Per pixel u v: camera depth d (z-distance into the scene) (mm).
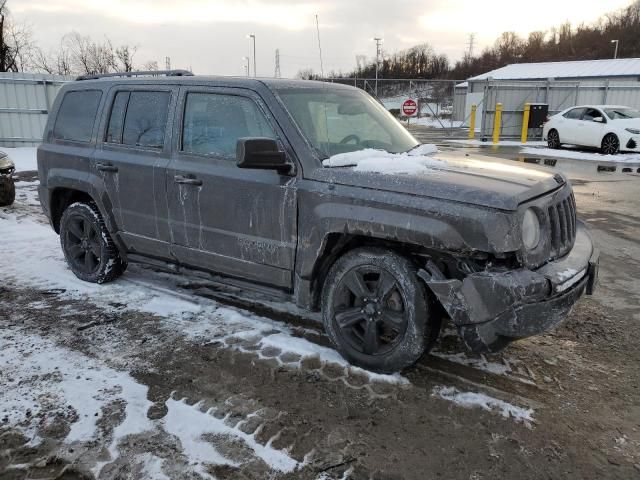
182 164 4027
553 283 2910
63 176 4891
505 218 2818
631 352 3797
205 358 3576
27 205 8711
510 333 2855
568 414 3018
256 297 4703
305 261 3490
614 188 10812
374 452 2658
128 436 2742
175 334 3941
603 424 2936
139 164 4277
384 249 3281
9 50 28266
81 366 3457
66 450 2635
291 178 3492
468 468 2561
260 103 3688
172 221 4164
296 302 3656
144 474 2479
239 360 3553
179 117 4102
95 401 3051
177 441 2713
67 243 5125
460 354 3672
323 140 3650
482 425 2891
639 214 8383
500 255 2867
